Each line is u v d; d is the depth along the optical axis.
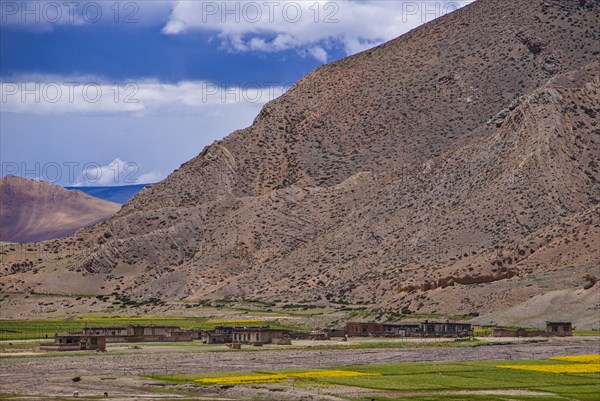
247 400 149.62
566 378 167.12
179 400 148.12
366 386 158.50
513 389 155.25
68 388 164.75
